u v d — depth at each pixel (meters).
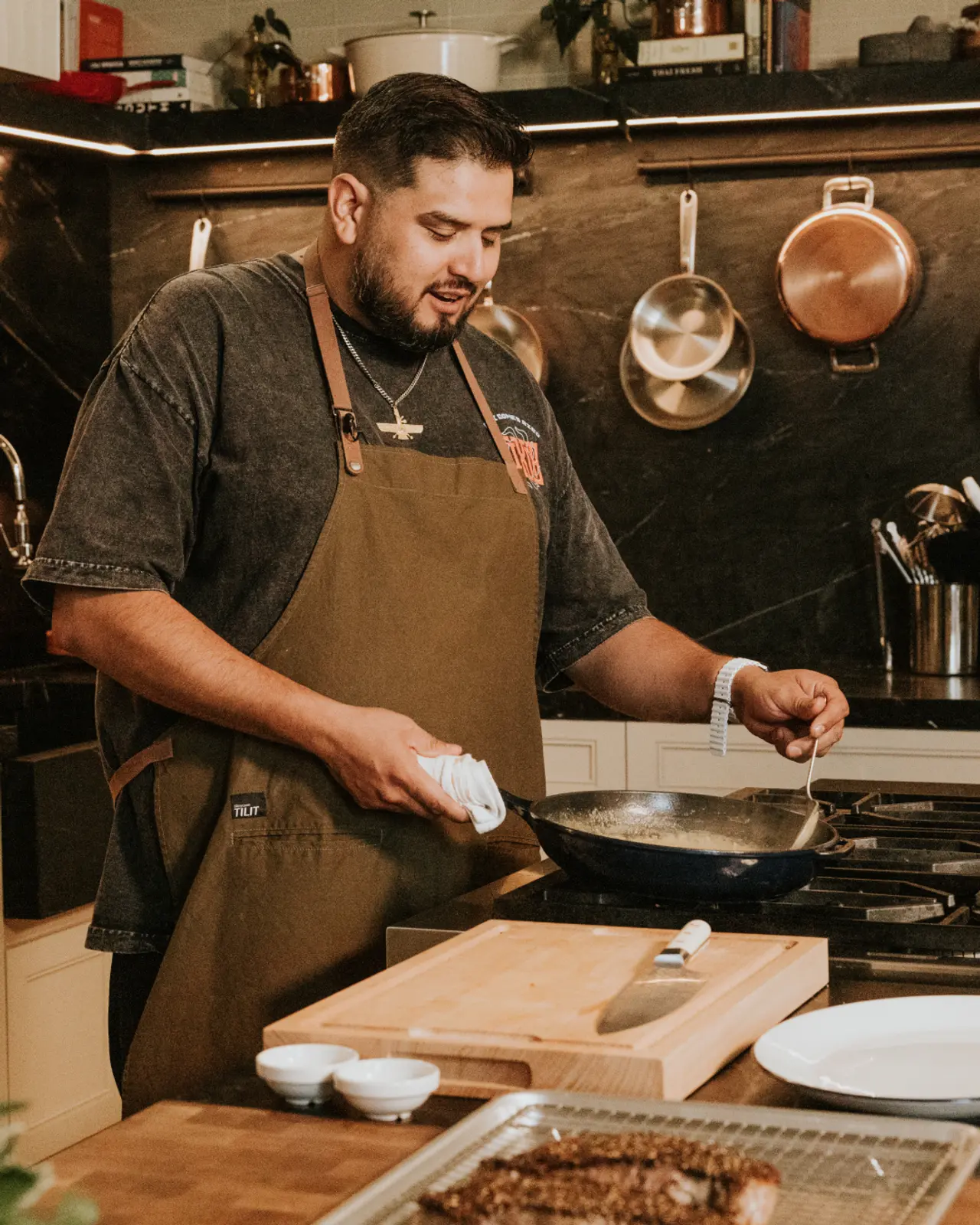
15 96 3.08
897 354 3.23
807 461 3.30
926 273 3.20
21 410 3.37
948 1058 0.94
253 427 1.52
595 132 3.32
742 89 3.04
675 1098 0.89
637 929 1.19
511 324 3.40
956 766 2.71
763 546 3.34
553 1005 0.99
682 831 1.45
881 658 3.27
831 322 3.19
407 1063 0.89
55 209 3.47
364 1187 0.76
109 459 1.46
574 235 3.37
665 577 3.40
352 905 1.50
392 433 1.61
